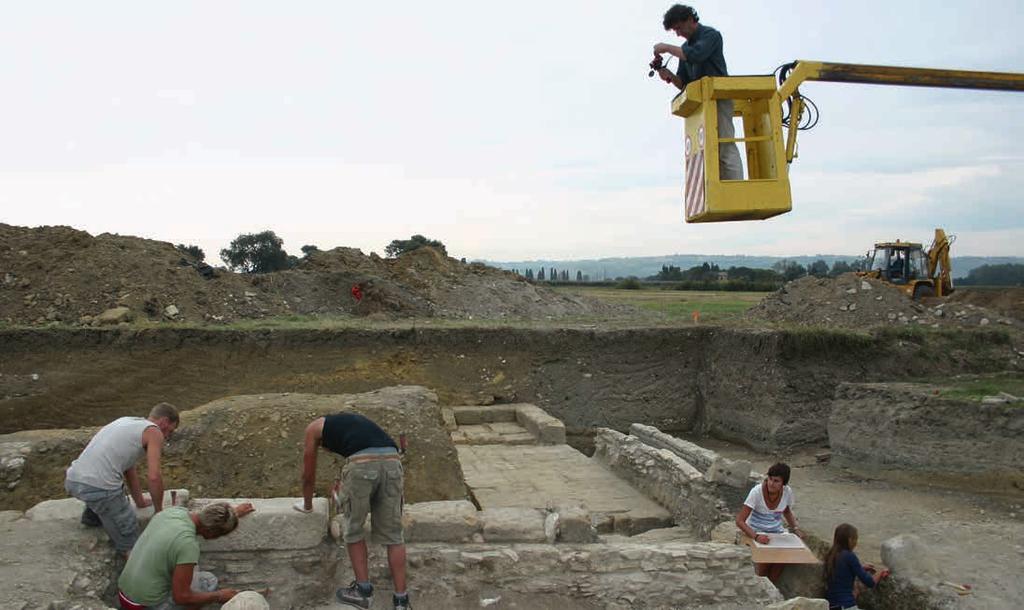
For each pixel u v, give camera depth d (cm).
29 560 482
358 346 1479
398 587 528
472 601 561
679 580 587
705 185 440
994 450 960
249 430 783
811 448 1309
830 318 1623
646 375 1555
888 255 2281
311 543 538
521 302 2136
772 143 446
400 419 832
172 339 1412
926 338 1408
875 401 1118
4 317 1505
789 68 594
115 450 505
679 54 485
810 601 541
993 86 699
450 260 2412
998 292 2095
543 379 1517
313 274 1953
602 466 1070
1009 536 781
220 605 496
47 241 1744
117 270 1683
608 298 3434
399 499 532
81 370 1359
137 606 465
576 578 576
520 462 1094
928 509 898
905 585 663
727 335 1496
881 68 648
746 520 688
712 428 1516
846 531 666
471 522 586
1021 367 1379
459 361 1506
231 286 1784
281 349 1447
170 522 479
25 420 1288
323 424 530
